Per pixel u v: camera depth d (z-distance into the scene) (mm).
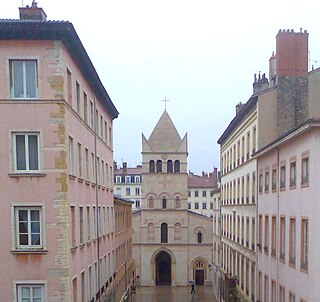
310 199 22328
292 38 34625
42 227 21094
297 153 24656
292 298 25281
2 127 20969
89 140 28688
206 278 70625
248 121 39094
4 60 20891
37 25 20422
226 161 53781
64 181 21125
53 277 21031
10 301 20953
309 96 34438
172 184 71250
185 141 71500
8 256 20984
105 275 34938
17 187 21016
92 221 29188
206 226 70750
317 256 21797
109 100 35719
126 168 121750
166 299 59750
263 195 33125
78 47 22625
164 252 71188
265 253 32125
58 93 21047
